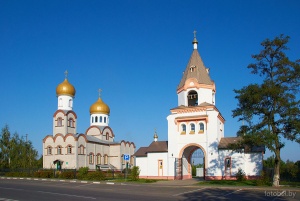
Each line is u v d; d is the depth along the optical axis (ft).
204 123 153.89
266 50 114.21
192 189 102.06
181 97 163.32
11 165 235.81
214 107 153.28
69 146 223.92
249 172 143.02
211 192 93.04
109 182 131.34
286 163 203.21
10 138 249.34
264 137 107.86
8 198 77.05
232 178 144.77
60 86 245.65
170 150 158.61
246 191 95.20
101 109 269.23
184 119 157.07
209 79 162.71
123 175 181.27
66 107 245.45
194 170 221.25
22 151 249.14
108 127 270.67
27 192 91.15
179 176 154.30
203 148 152.15
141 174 163.73
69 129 240.94
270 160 224.74
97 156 243.19
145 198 77.97
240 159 144.77
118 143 259.19
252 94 111.86
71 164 220.64
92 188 105.81
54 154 227.40
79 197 79.46
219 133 157.79
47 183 127.44
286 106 109.09
